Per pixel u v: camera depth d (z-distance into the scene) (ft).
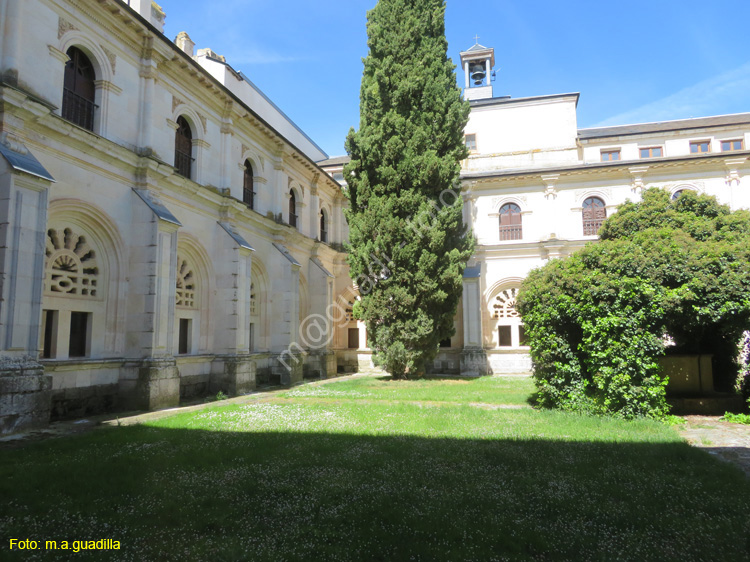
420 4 75.25
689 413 37.65
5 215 31.01
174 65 50.37
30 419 31.42
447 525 14.92
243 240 59.26
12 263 31.12
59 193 37.50
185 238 52.16
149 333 43.04
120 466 21.45
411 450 24.34
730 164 80.28
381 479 19.60
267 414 37.17
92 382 40.40
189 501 17.24
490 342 87.97
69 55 40.47
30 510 16.37
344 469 21.03
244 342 57.67
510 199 90.84
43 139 35.91
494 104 100.73
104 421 35.96
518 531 14.55
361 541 14.02
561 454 23.40
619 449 24.31
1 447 26.81
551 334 37.29
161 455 23.76
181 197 51.52
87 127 41.47
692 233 39.63
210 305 56.49
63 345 38.47
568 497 17.38
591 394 35.91
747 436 28.71
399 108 73.05
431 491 17.99
